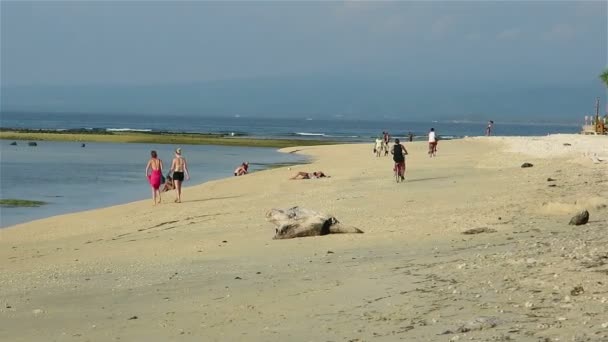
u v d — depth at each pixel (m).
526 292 12.28
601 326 9.76
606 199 25.97
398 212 28.06
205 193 42.56
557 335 9.55
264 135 174.38
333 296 13.55
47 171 62.94
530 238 19.34
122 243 25.45
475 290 12.80
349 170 54.47
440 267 15.45
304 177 47.94
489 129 123.06
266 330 11.55
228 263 19.19
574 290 11.96
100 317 13.51
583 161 46.12
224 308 13.45
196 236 25.47
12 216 36.25
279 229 23.09
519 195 30.56
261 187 44.41
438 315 11.35
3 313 14.30
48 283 17.81
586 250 15.93
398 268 15.95
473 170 47.12
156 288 16.08
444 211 27.38
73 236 28.64
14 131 146.12
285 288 14.79
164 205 37.25
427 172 46.72
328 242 21.64
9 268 21.25
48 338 12.11
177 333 11.84
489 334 9.93
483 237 20.39
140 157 84.25
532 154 59.62
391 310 12.03
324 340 10.60
